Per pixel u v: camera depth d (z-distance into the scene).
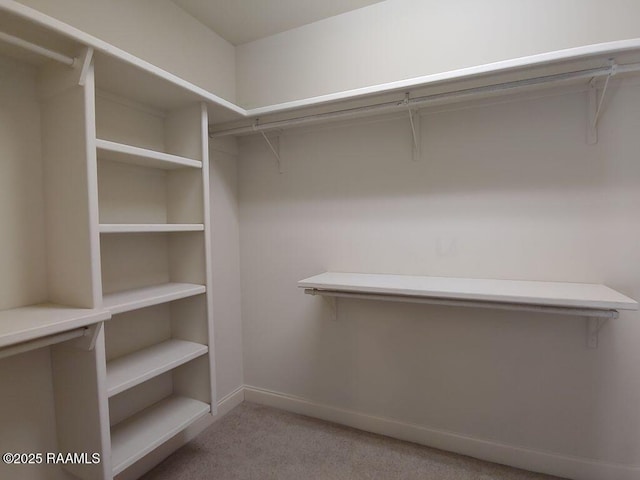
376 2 1.83
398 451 1.78
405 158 1.82
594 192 1.49
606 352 1.51
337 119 1.94
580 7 1.47
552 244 1.57
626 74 1.37
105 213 1.47
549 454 1.61
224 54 2.15
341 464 1.67
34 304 1.18
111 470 1.17
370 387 1.96
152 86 1.40
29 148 1.18
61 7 1.28
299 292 2.13
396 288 1.49
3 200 1.12
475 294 1.35
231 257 2.23
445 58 1.70
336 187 2.00
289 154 2.12
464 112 1.69
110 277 1.50
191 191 1.66
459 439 1.76
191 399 1.72
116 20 1.49
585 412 1.55
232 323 2.23
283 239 2.16
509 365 1.67
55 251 1.20
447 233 1.75
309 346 2.12
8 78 1.13
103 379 1.14
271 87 2.14
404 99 1.56
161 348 1.63
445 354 1.79
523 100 1.58
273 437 1.90
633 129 1.43
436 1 1.71
